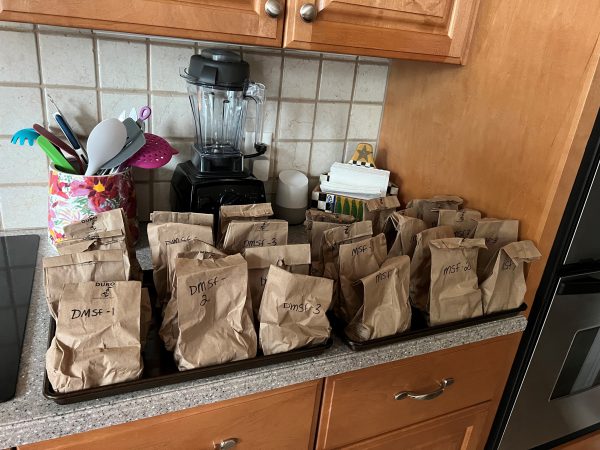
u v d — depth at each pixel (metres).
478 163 1.10
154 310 0.83
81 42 1.01
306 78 1.25
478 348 0.98
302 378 0.77
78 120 1.06
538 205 0.97
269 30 0.85
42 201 1.09
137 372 0.66
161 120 1.14
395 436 0.98
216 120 1.16
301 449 0.86
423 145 1.25
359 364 0.82
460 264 0.91
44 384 0.64
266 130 1.26
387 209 1.06
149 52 1.07
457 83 1.13
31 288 0.88
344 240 0.91
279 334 0.74
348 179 1.27
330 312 0.89
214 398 0.71
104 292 0.67
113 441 0.68
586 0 0.85
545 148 0.94
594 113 0.89
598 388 1.27
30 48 0.97
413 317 0.93
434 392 0.95
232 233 0.82
